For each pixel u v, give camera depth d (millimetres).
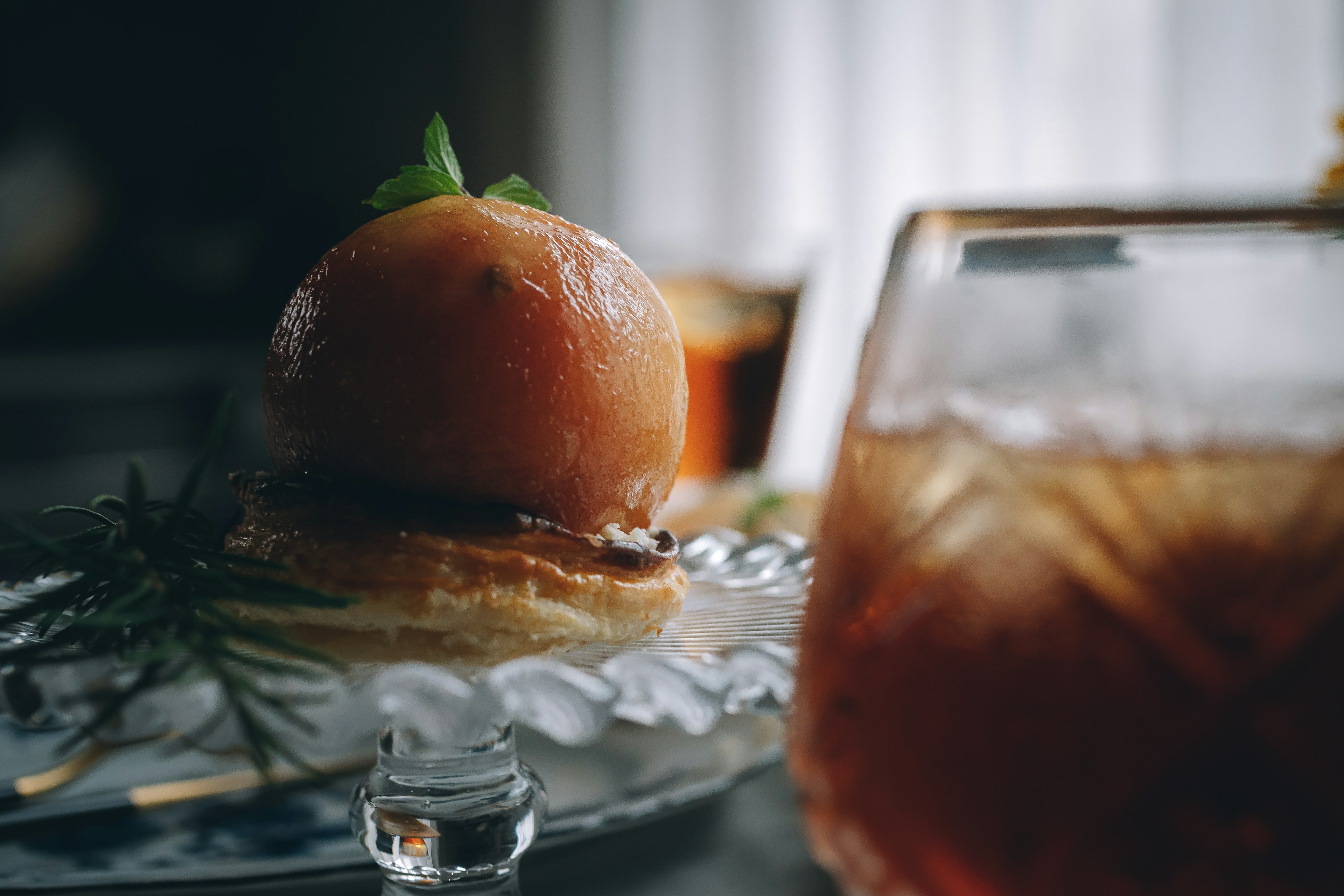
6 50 1270
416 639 234
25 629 236
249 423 1173
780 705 215
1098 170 1163
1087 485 159
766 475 543
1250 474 158
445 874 223
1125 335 163
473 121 1419
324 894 242
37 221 1290
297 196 1410
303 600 210
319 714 198
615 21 1359
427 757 231
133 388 1165
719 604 275
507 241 251
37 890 232
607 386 252
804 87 1275
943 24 1211
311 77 1401
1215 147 1129
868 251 1250
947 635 162
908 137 1229
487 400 242
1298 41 1106
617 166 1368
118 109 1329
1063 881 158
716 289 535
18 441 1103
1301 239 160
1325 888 153
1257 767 154
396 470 244
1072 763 157
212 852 250
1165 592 157
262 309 1397
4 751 289
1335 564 155
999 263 167
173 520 217
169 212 1363
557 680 196
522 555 235
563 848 258
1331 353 159
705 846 265
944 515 165
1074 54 1168
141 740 208
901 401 171
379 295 245
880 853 168
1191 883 155
